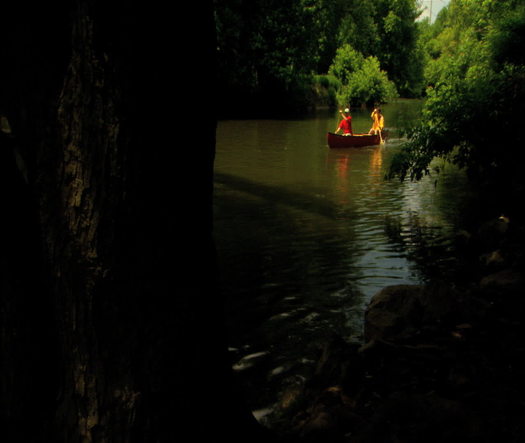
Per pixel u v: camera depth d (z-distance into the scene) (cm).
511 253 707
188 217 199
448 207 1073
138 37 172
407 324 479
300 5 3572
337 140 2067
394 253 768
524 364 380
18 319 189
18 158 191
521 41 988
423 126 916
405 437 290
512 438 284
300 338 502
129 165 179
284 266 709
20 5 171
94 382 192
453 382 360
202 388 209
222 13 3138
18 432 197
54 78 176
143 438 196
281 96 3912
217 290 221
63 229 184
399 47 6381
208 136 208
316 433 310
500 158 905
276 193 1214
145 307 191
